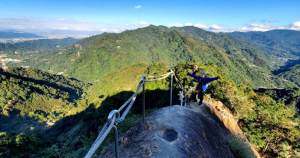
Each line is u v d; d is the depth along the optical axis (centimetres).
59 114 8438
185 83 2306
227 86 1925
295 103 6681
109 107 4631
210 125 395
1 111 7731
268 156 1720
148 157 212
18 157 2588
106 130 141
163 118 305
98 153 584
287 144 1656
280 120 1855
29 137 3216
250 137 1656
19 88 9269
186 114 344
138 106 3500
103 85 8094
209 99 1316
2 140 2788
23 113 8125
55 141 4012
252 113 1753
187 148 234
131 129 274
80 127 4528
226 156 331
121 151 232
